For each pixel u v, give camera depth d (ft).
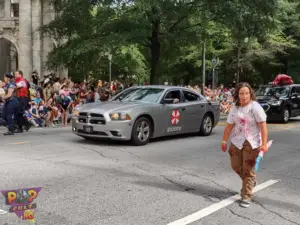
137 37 63.62
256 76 135.23
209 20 70.79
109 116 31.68
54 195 18.53
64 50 70.59
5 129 43.93
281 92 63.05
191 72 169.07
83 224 15.05
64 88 53.01
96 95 63.41
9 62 136.05
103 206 17.20
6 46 132.57
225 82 147.13
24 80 41.37
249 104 17.85
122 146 32.63
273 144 37.42
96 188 19.94
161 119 34.91
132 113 32.24
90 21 70.18
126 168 24.64
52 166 24.45
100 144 33.27
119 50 69.82
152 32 68.85
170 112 35.88
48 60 75.05
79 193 18.99
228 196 19.36
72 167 24.34
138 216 16.10
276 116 60.29
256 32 68.39
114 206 17.25
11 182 20.49
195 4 65.62
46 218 15.55
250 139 17.79
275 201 18.92
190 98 39.42
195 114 39.09
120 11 68.90
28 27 99.30
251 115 17.74
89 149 30.76
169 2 61.62
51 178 21.58
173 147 33.27
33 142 33.91
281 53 129.90
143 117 33.30
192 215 16.44
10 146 31.68
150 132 34.17
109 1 65.31
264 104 60.08
